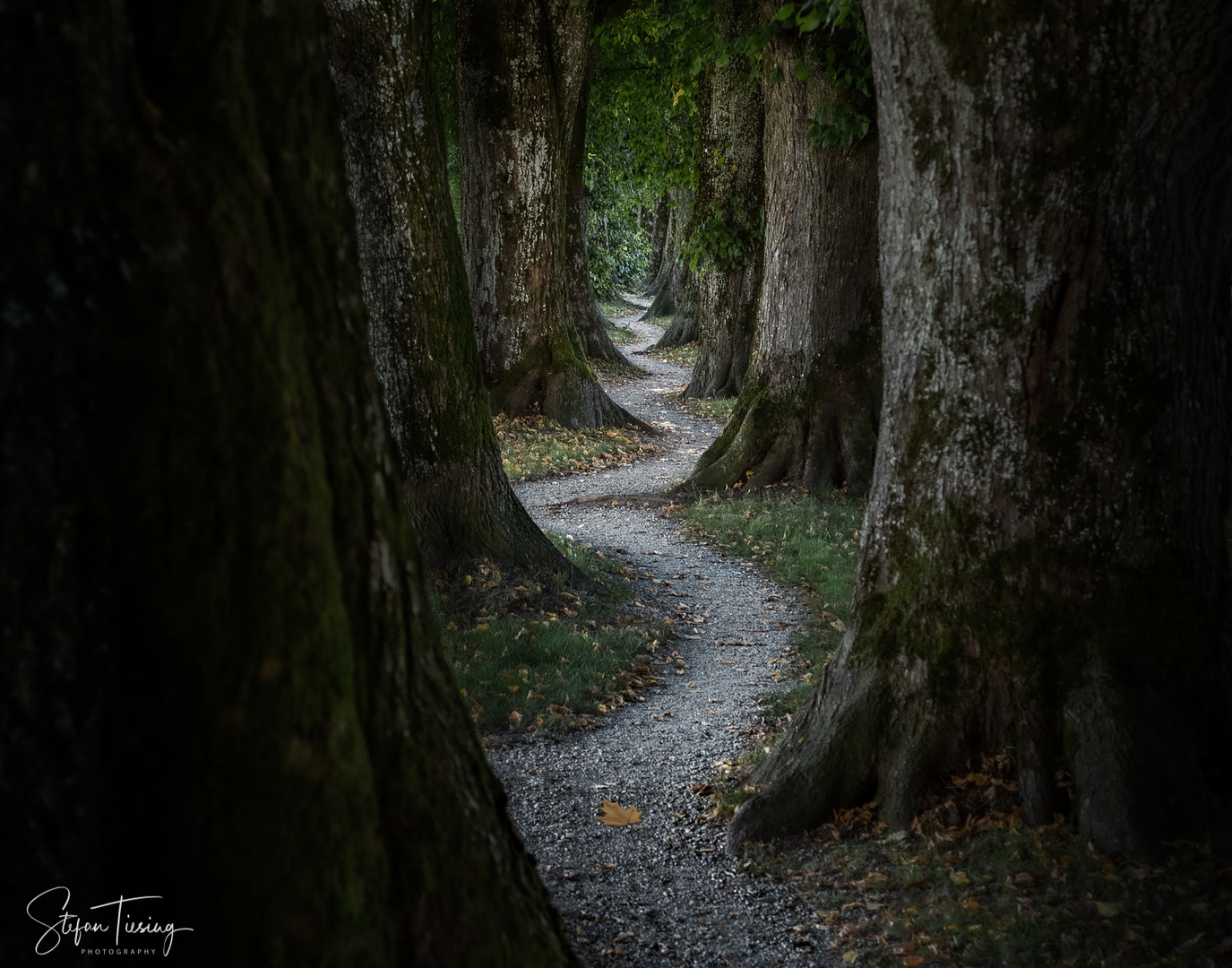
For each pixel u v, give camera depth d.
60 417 1.31
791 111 11.66
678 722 6.16
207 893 1.44
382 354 8.00
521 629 7.31
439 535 8.09
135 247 1.34
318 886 1.53
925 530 4.54
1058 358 4.17
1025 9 3.91
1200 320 4.23
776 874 4.14
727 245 18.81
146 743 1.42
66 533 1.33
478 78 15.55
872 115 11.21
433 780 1.83
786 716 6.13
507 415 16.25
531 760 5.51
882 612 4.70
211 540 1.43
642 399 20.55
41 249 1.28
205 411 1.42
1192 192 4.07
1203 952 3.15
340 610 1.63
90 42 1.29
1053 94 3.94
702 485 12.14
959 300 4.35
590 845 4.52
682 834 4.64
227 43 1.50
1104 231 4.05
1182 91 3.80
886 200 4.66
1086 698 4.14
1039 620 4.26
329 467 1.65
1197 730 4.14
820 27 11.05
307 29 1.68
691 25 16.19
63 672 1.35
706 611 8.51
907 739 4.45
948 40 4.12
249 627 1.47
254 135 1.55
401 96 7.80
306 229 1.65
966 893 3.73
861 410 11.85
